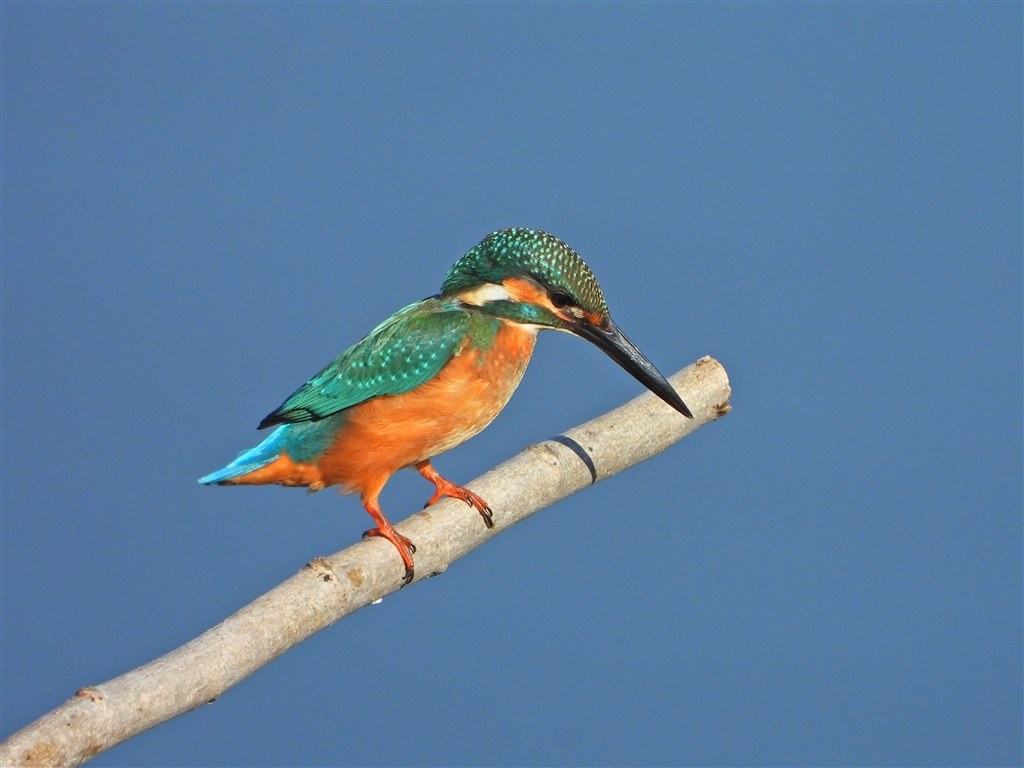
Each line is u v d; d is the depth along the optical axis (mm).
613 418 11281
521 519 10719
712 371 11641
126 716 7484
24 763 6988
